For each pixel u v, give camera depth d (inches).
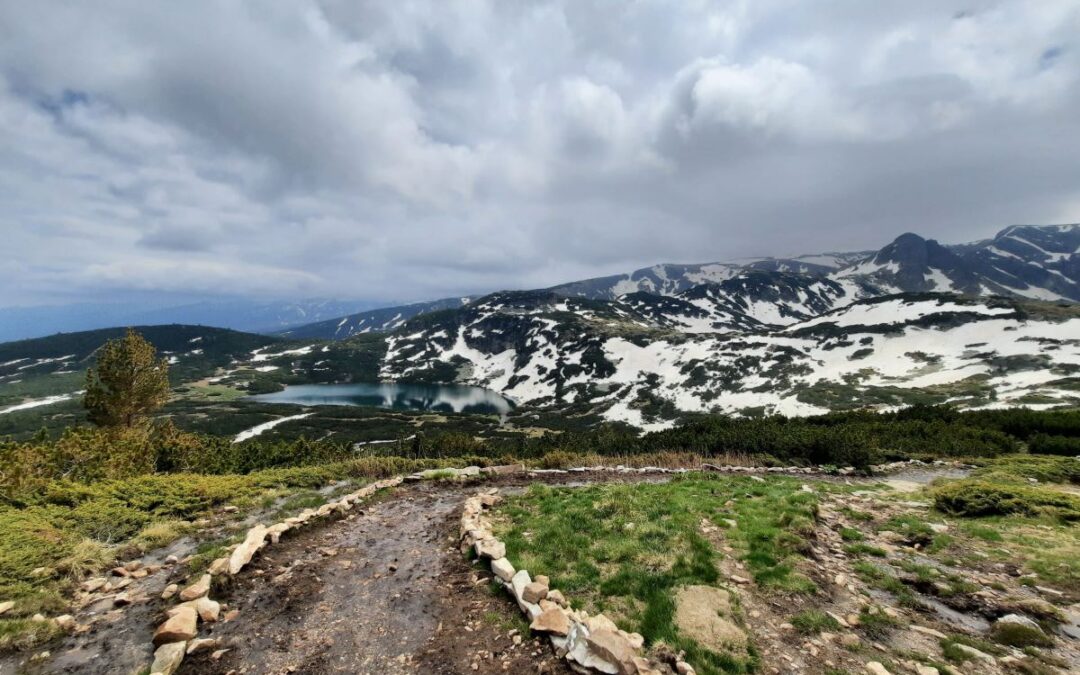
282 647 336.8
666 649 307.1
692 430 2070.6
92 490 669.3
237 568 449.1
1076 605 391.2
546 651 320.5
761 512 607.5
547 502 693.9
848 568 475.8
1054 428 1617.9
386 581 451.2
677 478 929.5
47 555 459.2
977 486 709.3
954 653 317.1
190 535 569.9
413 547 550.3
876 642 334.0
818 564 470.9
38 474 753.0
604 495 706.2
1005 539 555.5
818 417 2156.7
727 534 523.5
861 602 393.1
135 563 473.1
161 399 1445.6
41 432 963.3
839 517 679.7
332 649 334.6
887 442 1541.6
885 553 518.9
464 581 444.1
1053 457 1200.2
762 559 458.0
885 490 901.2
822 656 312.7
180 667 311.9
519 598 380.5
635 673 280.5
